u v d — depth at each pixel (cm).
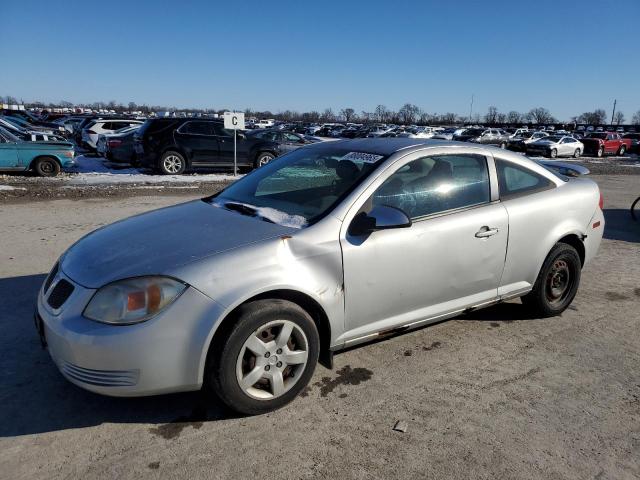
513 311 474
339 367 364
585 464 270
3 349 374
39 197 1039
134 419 298
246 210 356
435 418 307
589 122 12525
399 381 348
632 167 2373
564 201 439
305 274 303
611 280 586
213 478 253
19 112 4397
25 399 314
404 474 260
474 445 283
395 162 356
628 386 350
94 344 264
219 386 285
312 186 364
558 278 454
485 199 393
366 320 338
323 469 262
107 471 256
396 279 342
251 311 284
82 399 316
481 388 342
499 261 398
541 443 286
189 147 1519
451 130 4953
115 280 275
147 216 372
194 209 375
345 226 324
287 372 310
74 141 2828
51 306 295
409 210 354
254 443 280
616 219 991
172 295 272
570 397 334
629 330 444
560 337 424
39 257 605
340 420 302
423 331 428
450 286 373
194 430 290
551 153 2931
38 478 250
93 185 1245
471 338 417
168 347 270
